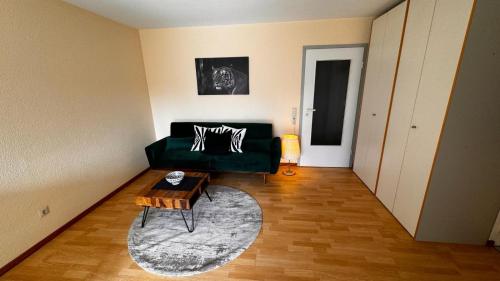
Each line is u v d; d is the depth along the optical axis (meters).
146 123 3.61
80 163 2.33
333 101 3.32
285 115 3.49
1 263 1.63
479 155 1.62
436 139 1.67
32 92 1.85
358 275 1.57
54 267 1.68
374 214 2.31
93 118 2.51
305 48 3.16
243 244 1.88
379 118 2.57
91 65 2.48
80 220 2.28
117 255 1.79
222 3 2.34
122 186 3.01
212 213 2.35
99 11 2.47
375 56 2.70
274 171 2.86
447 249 1.80
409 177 2.00
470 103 1.53
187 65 3.47
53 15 2.03
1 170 1.64
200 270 1.62
